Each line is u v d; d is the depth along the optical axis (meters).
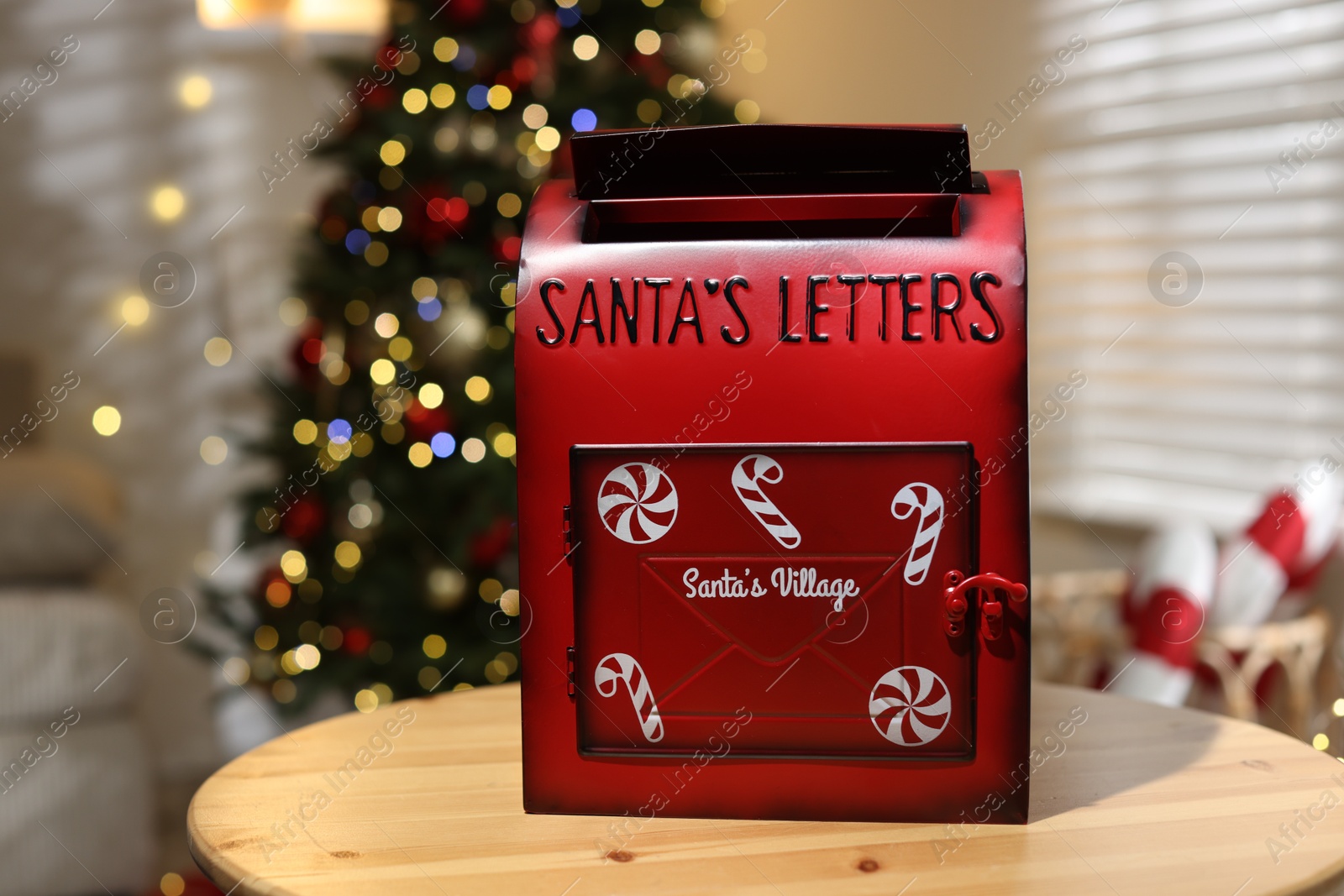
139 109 2.49
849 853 0.77
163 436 2.52
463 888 0.73
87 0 2.45
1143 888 0.72
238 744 2.57
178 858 2.06
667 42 2.01
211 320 2.53
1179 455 1.64
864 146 0.81
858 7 2.01
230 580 2.53
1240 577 1.37
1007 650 0.79
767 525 0.80
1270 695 1.38
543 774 0.82
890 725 0.80
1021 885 0.73
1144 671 1.34
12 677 1.76
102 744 1.82
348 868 0.75
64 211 2.48
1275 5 1.49
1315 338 1.47
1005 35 1.80
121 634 1.84
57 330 2.49
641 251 0.81
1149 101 1.64
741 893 0.73
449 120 1.93
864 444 0.80
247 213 2.51
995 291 0.79
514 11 1.89
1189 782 0.85
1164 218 1.64
